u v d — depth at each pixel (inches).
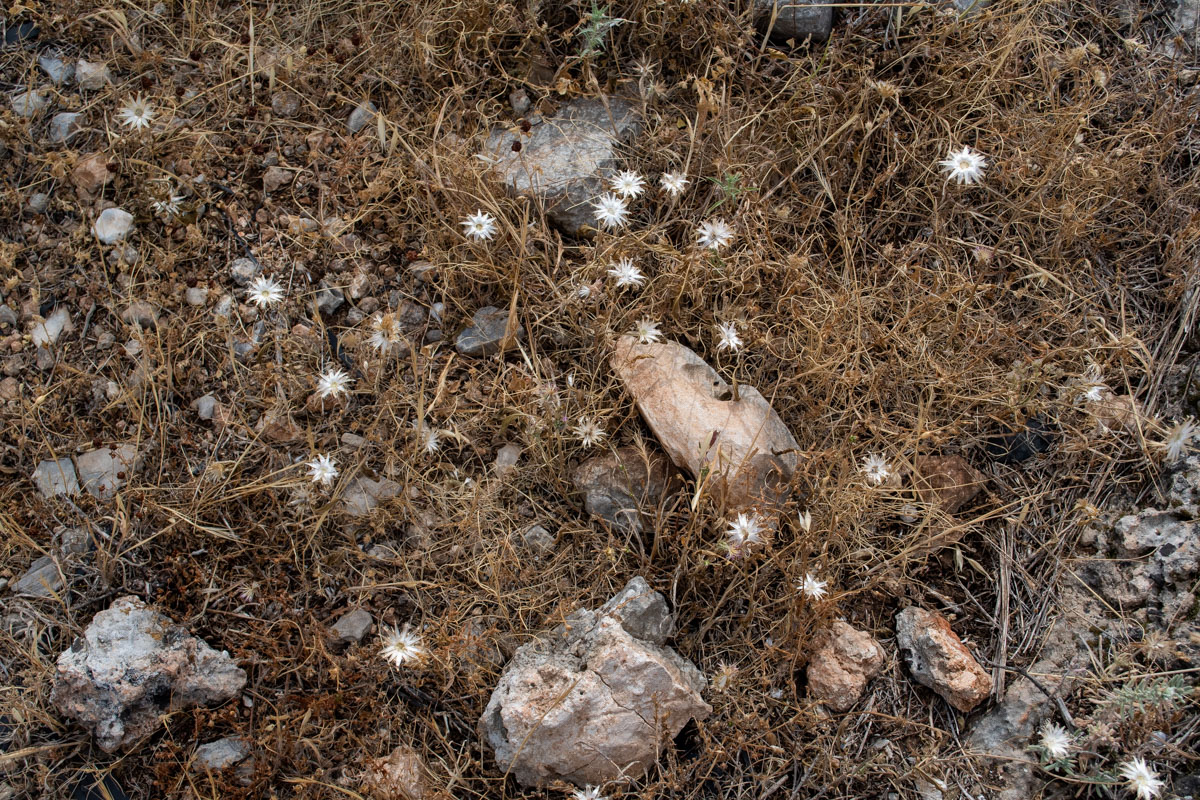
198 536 25.5
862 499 25.4
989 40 30.3
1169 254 28.0
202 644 24.3
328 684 24.6
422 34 29.9
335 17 31.3
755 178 29.0
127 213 28.5
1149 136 29.0
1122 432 26.2
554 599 25.5
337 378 26.1
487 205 27.8
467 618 25.2
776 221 28.7
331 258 28.4
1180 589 24.3
